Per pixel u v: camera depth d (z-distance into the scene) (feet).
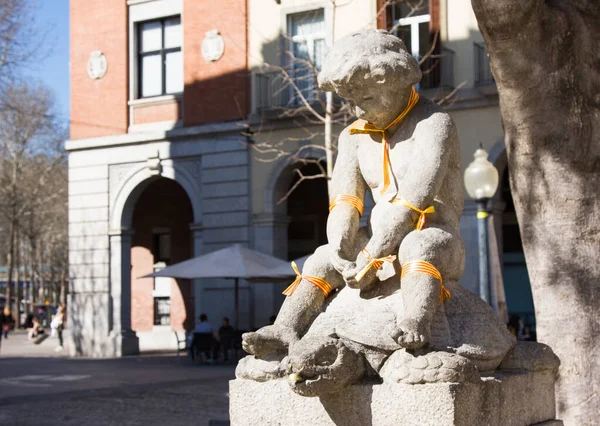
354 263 13.50
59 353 94.79
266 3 80.07
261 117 78.38
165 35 87.04
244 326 78.43
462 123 69.97
